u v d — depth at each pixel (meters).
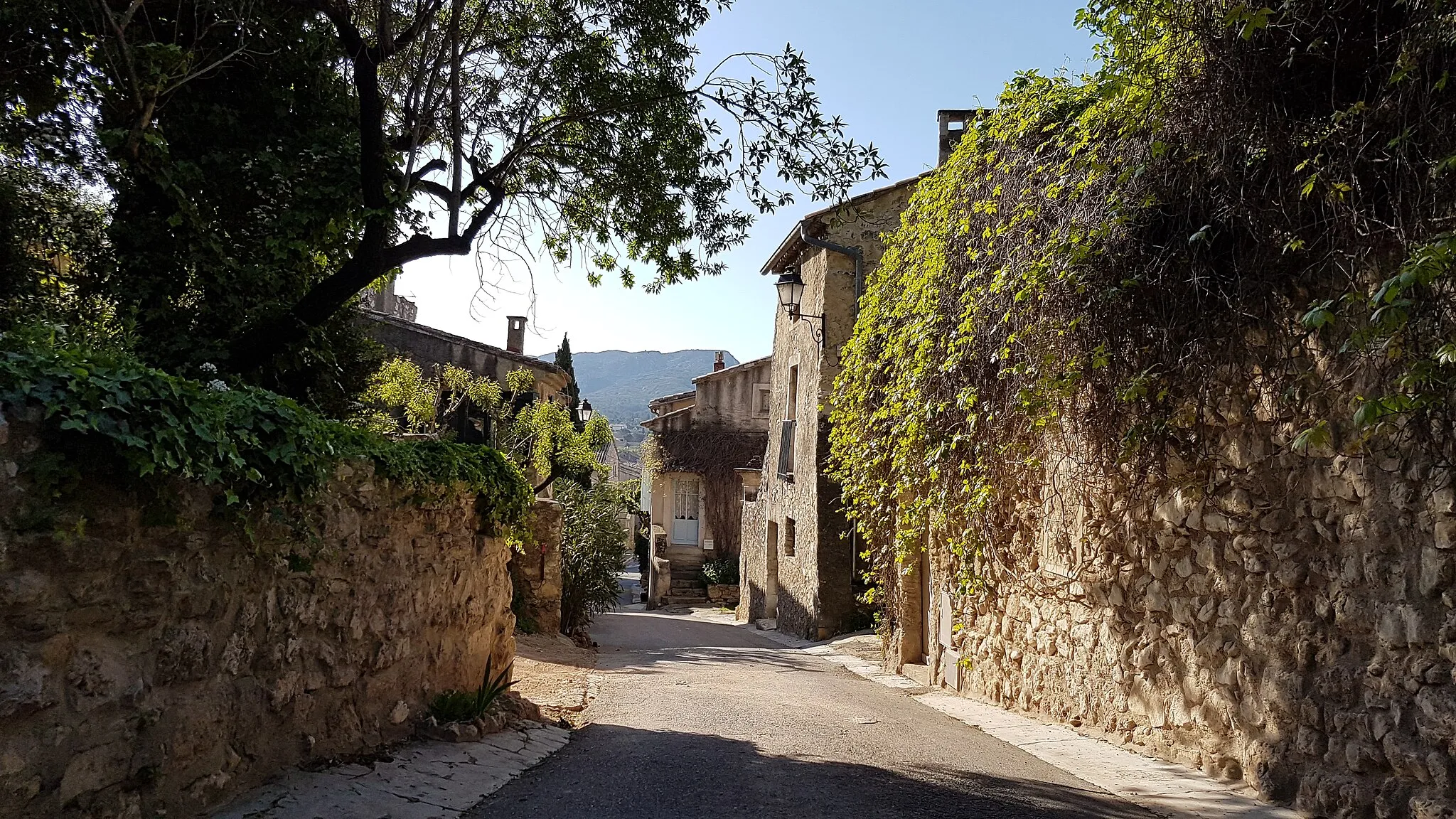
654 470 32.97
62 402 3.14
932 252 8.70
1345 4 4.15
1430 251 3.37
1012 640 8.94
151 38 6.35
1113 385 6.09
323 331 7.66
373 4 7.44
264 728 4.62
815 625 17.02
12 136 6.13
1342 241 4.43
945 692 10.53
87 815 3.38
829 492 17.06
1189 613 6.04
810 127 7.59
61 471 3.12
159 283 6.38
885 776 5.80
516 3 7.98
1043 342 6.56
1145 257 5.59
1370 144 4.29
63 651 3.27
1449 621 4.01
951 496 9.12
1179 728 6.18
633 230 8.70
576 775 5.74
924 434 9.12
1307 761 4.95
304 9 6.89
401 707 6.09
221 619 4.23
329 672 5.22
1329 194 4.34
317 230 6.72
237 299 6.58
